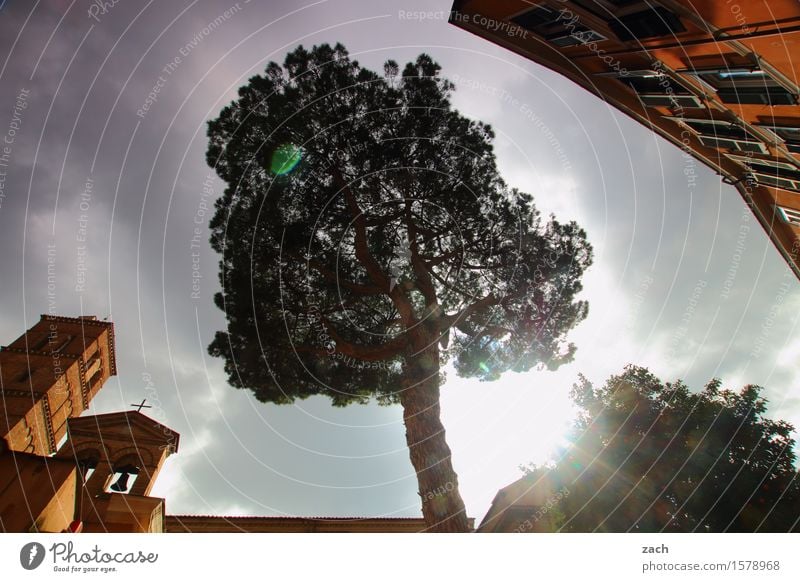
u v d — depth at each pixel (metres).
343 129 12.52
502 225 13.52
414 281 13.13
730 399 11.38
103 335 25.83
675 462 10.91
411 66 13.34
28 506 12.56
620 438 11.87
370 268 11.73
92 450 18.34
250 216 11.99
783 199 13.57
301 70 12.57
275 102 12.24
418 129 12.95
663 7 8.61
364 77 12.84
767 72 8.59
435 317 11.00
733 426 10.82
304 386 13.19
